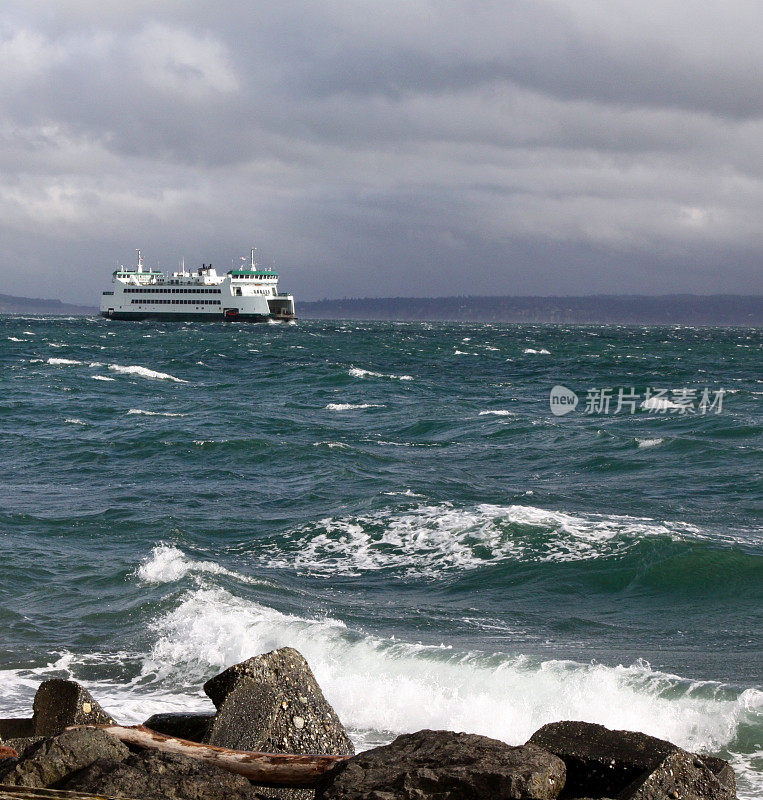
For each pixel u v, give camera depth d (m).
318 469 31.36
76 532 22.17
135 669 13.63
